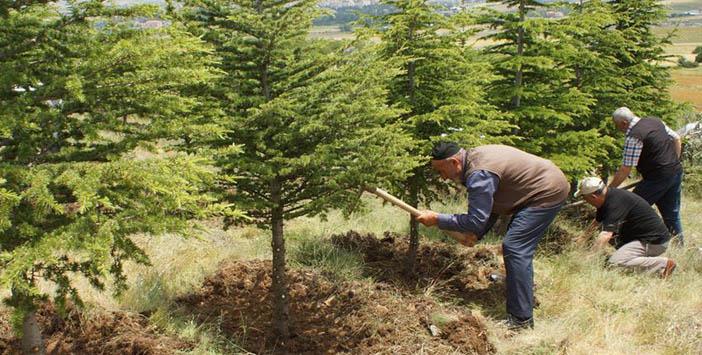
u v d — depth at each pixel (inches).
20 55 122.0
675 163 259.9
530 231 181.5
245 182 159.5
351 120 151.4
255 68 159.2
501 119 258.5
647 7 363.9
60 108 124.5
